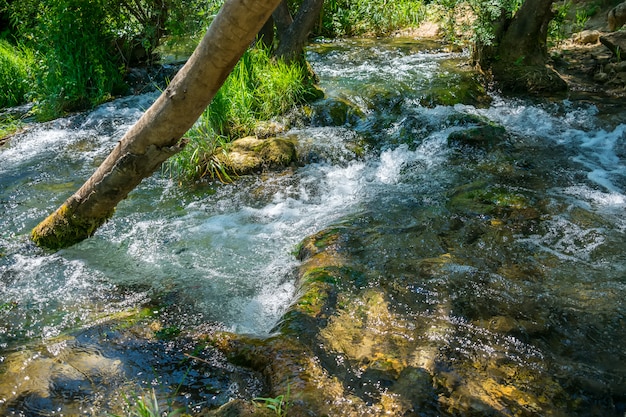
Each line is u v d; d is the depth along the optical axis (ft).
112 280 13.85
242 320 12.17
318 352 10.30
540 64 27.07
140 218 16.99
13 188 19.15
